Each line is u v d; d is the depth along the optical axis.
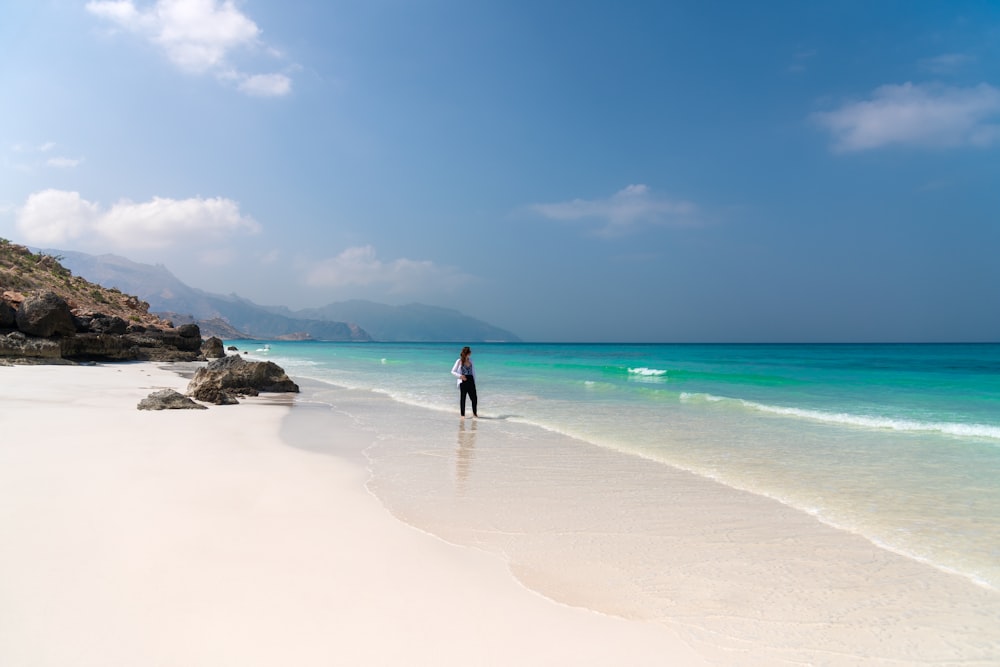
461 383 15.84
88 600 4.10
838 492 8.05
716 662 3.72
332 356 70.38
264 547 5.35
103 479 7.39
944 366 43.69
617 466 9.58
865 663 3.77
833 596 4.79
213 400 17.83
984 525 6.65
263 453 9.87
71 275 55.16
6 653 3.38
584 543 5.93
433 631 3.96
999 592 4.91
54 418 12.51
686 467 9.55
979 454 10.66
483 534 6.11
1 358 30.38
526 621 4.19
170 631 3.74
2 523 5.58
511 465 9.59
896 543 6.07
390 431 13.16
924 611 4.55
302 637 3.76
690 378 31.34
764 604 4.62
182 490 7.11
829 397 21.50
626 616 4.35
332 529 5.98
